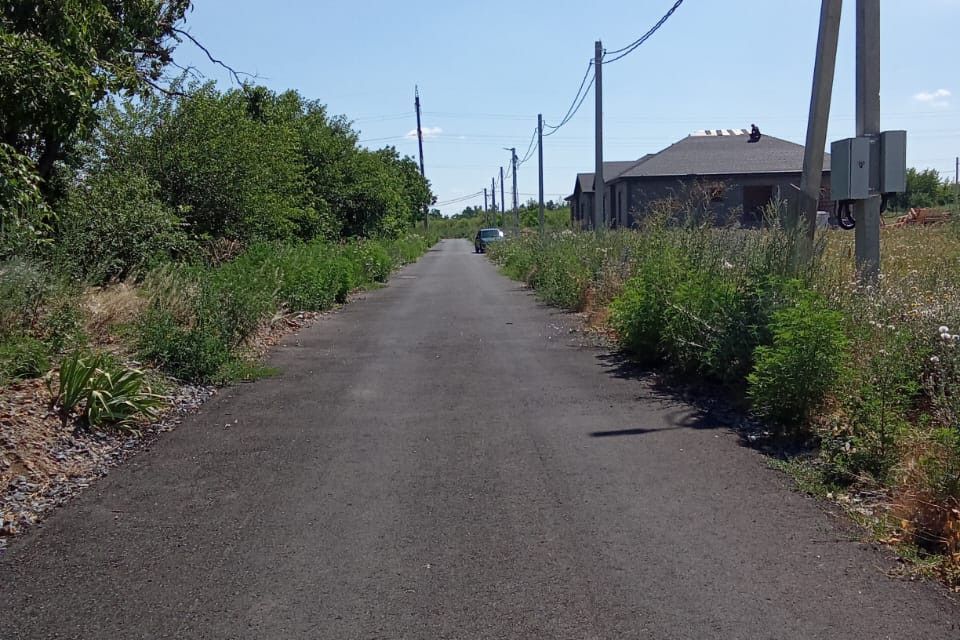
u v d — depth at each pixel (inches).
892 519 208.4
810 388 274.2
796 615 164.4
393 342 526.0
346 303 787.4
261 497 238.4
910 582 178.1
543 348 490.9
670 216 593.3
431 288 975.6
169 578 186.1
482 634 159.2
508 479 249.9
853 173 377.4
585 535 205.9
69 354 342.6
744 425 302.7
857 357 292.7
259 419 328.2
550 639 156.9
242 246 744.3
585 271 680.4
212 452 283.9
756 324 332.8
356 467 264.8
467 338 539.2
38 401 295.4
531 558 193.2
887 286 346.6
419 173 2731.3
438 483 247.6
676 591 175.3
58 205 534.6
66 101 410.3
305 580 183.9
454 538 205.9
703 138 1587.1
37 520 222.7
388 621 164.9
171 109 719.1
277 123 1026.7
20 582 185.2
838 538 201.6
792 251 360.8
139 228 550.9
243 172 753.0
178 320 412.2
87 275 467.2
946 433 209.9
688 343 365.1
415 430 308.5
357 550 199.8
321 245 893.2
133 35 546.6
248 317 464.1
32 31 426.6
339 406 349.1
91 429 293.0
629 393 362.3
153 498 238.8
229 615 168.6
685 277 416.2
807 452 266.1
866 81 379.6
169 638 159.9
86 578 186.9
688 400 346.3
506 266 1304.1
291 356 473.1
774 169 1437.0
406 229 2183.8
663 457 268.4
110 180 573.3
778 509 221.1
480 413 332.8
